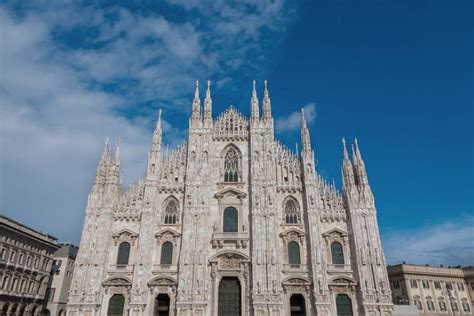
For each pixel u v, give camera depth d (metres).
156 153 69.75
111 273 62.03
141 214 65.69
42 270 85.75
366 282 60.00
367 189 66.69
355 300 60.00
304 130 71.44
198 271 60.88
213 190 68.06
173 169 69.81
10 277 75.62
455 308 95.88
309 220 64.25
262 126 71.56
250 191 67.56
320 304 58.56
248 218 65.62
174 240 64.19
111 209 65.62
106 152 70.81
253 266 60.91
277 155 70.75
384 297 59.25
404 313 62.28
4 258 74.12
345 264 62.34
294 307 60.59
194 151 69.88
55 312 91.94
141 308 58.66
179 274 60.59
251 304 59.66
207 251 62.84
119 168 69.44
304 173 68.00
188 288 59.81
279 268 61.12
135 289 59.69
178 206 67.12
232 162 71.00
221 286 61.97
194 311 58.41
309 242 63.47
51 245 88.06
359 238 63.00
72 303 59.16
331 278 61.00
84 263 61.69
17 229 76.62
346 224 65.31
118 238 64.44
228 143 71.81
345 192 67.25
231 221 65.94
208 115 72.81
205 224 64.12
